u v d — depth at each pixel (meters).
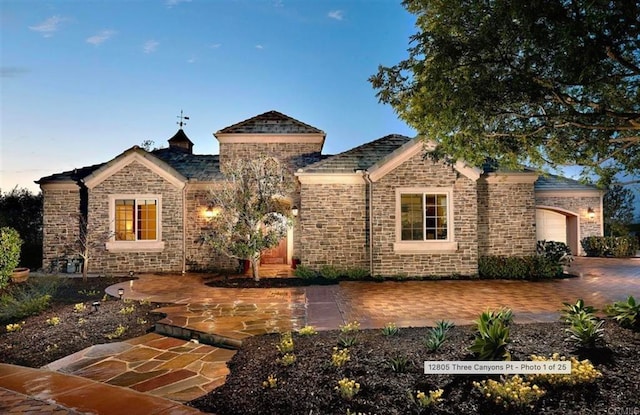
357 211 14.79
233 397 4.62
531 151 6.41
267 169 14.49
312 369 4.93
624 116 4.95
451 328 6.70
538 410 3.74
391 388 4.29
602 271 15.53
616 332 5.75
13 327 7.89
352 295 11.04
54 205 16.67
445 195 14.33
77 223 16.62
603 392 3.95
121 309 9.26
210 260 16.70
